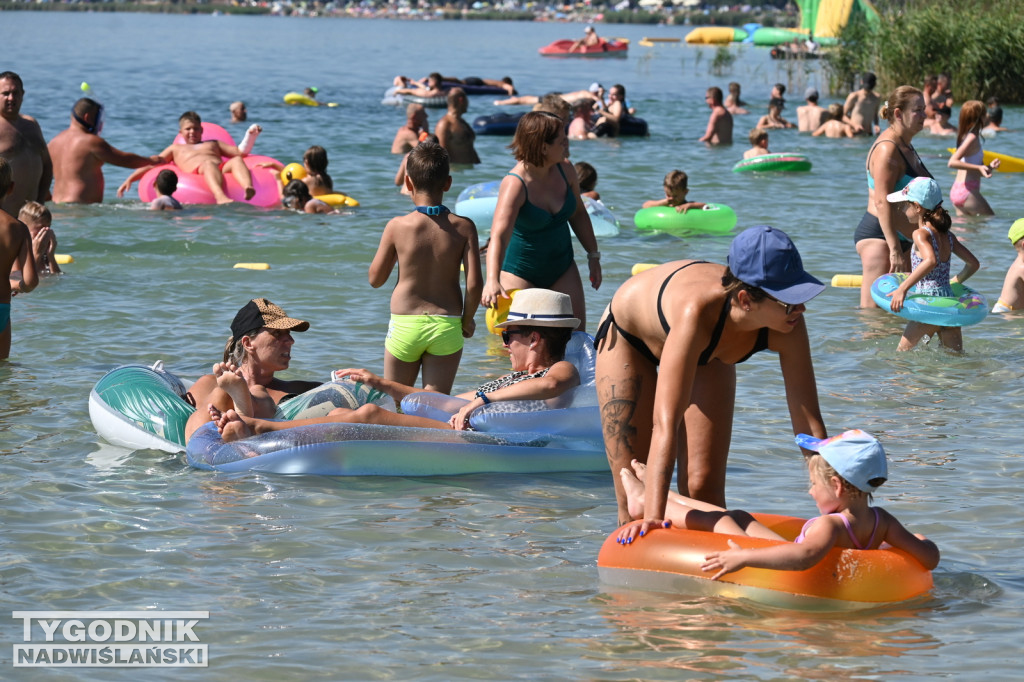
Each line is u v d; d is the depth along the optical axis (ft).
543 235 62.64
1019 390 61.77
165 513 43.98
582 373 53.72
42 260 87.81
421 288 56.59
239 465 49.16
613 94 200.44
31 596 36.47
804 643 33.50
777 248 34.42
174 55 446.19
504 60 447.83
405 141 167.32
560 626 34.65
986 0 250.57
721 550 36.19
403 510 45.01
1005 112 231.71
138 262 94.43
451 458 49.57
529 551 40.81
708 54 492.54
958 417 57.11
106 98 248.11
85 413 56.54
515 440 50.39
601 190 141.49
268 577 38.19
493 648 33.19
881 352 69.87
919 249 68.54
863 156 174.91
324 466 48.98
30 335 71.26
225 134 131.64
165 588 37.27
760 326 35.78
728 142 190.19
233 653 32.89
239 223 111.86
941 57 243.40
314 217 116.26
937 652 32.96
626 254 102.53
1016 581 38.22
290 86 296.92
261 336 53.26
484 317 80.02
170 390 53.93
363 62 424.46
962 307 68.28
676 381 36.17
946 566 39.40
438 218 56.49
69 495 45.57
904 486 47.29
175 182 118.01
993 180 151.02
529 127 60.29
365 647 33.24
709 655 32.71
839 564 35.83
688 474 41.01
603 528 43.32
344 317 77.92
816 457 36.96
